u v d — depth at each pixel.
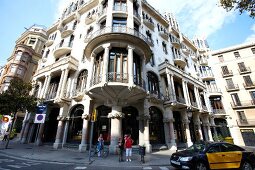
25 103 16.19
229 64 32.94
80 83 19.48
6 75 33.12
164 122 18.41
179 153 7.80
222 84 32.22
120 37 14.48
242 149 7.77
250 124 26.89
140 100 16.69
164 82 20.75
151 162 9.77
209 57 35.78
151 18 25.52
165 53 24.78
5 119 20.92
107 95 14.17
